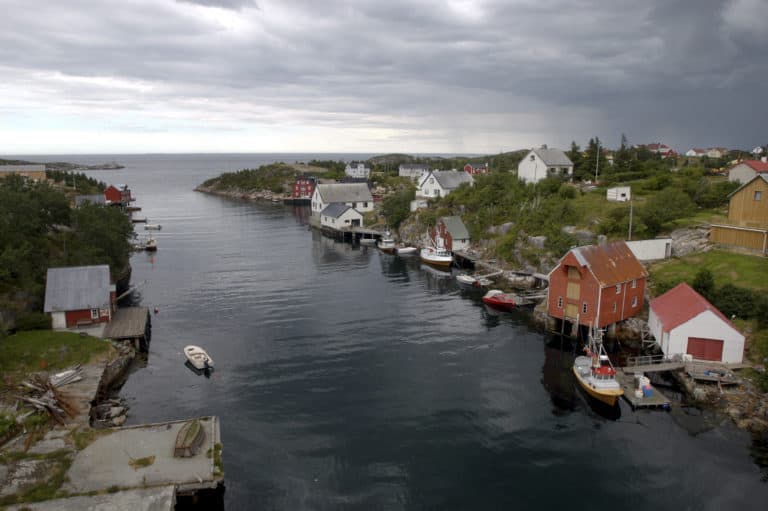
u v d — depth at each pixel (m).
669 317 46.09
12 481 27.39
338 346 50.34
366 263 89.75
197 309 61.91
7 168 156.88
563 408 38.47
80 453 30.05
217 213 159.00
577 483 30.02
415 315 60.00
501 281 75.56
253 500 28.36
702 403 38.69
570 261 51.47
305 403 39.03
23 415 33.69
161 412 37.62
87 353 43.72
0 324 43.44
